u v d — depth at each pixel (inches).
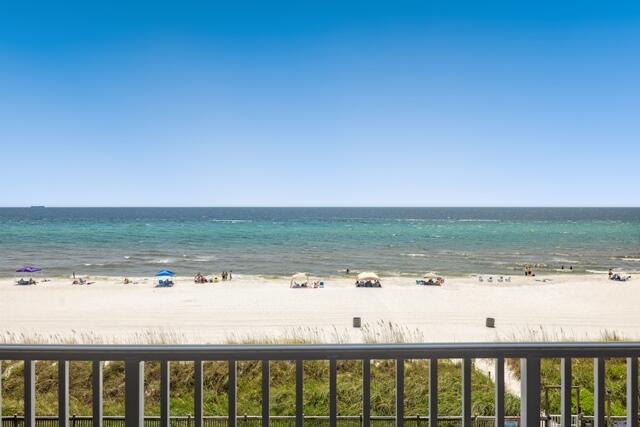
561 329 708.0
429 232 3501.5
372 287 1301.7
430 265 1793.8
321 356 84.2
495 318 879.7
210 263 1822.1
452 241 2773.1
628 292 1205.1
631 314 929.5
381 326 789.9
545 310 970.7
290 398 340.8
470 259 1974.7
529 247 2439.7
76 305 1019.9
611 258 2016.5
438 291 1222.9
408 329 724.7
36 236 2977.4
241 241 2721.5
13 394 342.6
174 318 874.1
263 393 85.0
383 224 4635.8
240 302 1063.0
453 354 85.4
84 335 694.5
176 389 350.3
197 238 2888.8
